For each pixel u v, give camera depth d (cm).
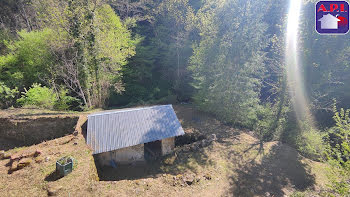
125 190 821
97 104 2062
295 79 1426
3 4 2605
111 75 2134
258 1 1562
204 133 1647
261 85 1795
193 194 895
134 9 2956
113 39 2038
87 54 1830
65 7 1798
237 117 1747
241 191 989
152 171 1163
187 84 2636
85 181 798
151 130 1275
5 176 810
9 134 1341
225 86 1727
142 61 2634
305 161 1304
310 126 1398
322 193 1005
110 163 1202
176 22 2550
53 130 1373
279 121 1487
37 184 765
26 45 1880
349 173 771
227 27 1656
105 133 1180
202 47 1870
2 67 1875
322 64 1403
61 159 848
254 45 1570
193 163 1241
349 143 835
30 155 936
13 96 1678
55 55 1861
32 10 2481
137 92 2592
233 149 1410
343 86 1546
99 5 1969
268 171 1177
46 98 1647
